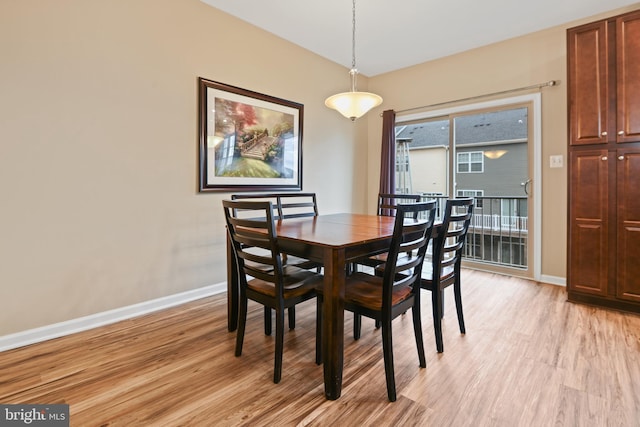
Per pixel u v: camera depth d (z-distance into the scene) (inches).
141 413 55.6
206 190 113.3
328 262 60.1
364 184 183.8
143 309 100.4
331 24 124.0
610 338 82.2
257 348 78.7
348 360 73.2
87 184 88.1
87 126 87.4
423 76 161.0
